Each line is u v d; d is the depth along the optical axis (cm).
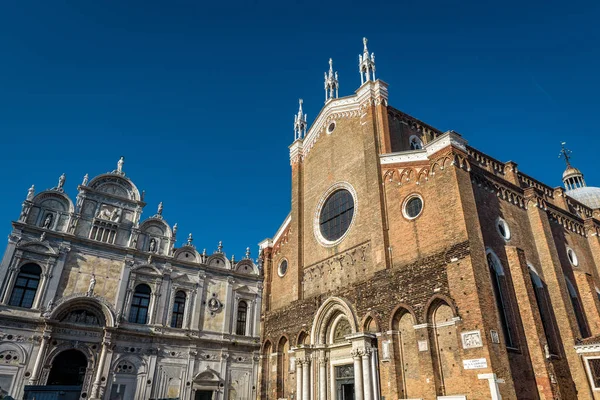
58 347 3806
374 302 3072
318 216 4116
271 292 4588
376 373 2889
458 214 2734
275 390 3875
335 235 3834
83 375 3897
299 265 4091
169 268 4612
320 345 3462
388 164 3416
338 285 3572
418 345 2678
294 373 3641
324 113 4422
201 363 4475
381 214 3272
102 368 3912
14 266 3819
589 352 2803
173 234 4772
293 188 4544
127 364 4081
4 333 3616
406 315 2869
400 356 2812
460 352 2436
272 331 4200
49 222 4122
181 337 4422
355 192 3706
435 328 2670
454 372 2483
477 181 3080
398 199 3238
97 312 4109
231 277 4997
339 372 3312
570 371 2850
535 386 2486
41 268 3950
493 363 2277
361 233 3497
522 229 3266
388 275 3033
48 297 3872
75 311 4012
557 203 4553
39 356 3666
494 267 2792
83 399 3794
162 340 4331
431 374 2545
